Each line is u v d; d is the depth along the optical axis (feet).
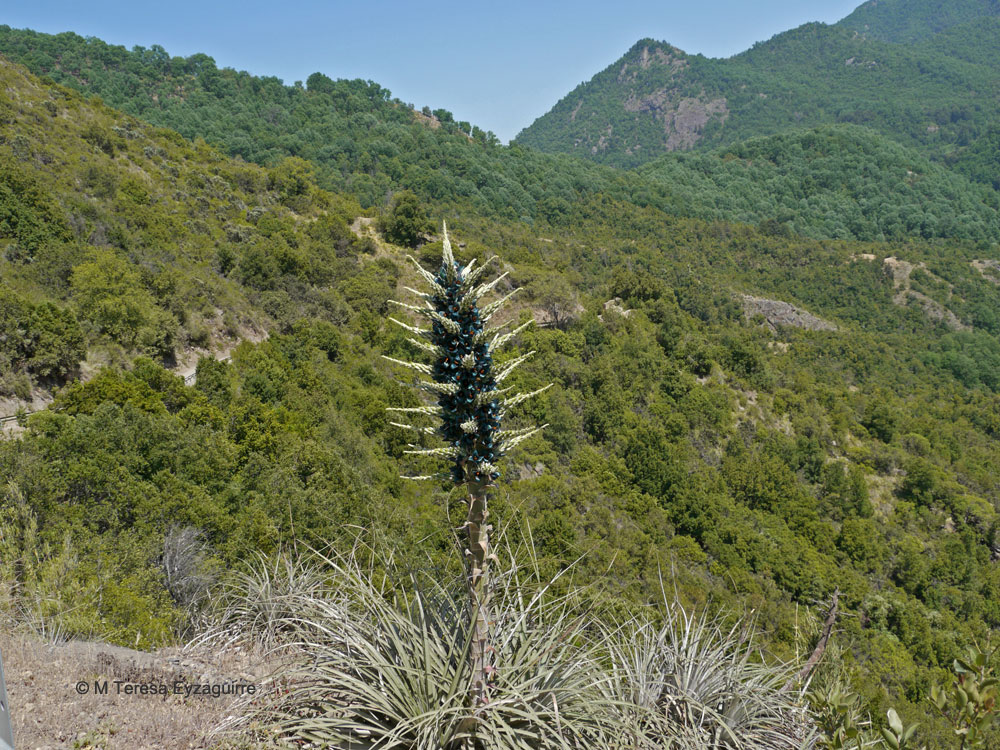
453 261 12.64
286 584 19.99
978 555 175.73
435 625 14.98
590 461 133.39
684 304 310.65
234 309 119.75
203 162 210.38
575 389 165.37
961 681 12.68
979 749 12.66
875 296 412.36
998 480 216.95
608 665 16.47
